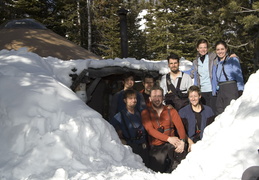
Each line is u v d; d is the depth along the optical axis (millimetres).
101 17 22375
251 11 14016
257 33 14867
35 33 10102
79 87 5398
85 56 9531
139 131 4070
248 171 2051
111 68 5930
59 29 20906
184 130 3988
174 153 3965
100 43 23000
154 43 23453
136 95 4266
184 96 4688
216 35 16250
